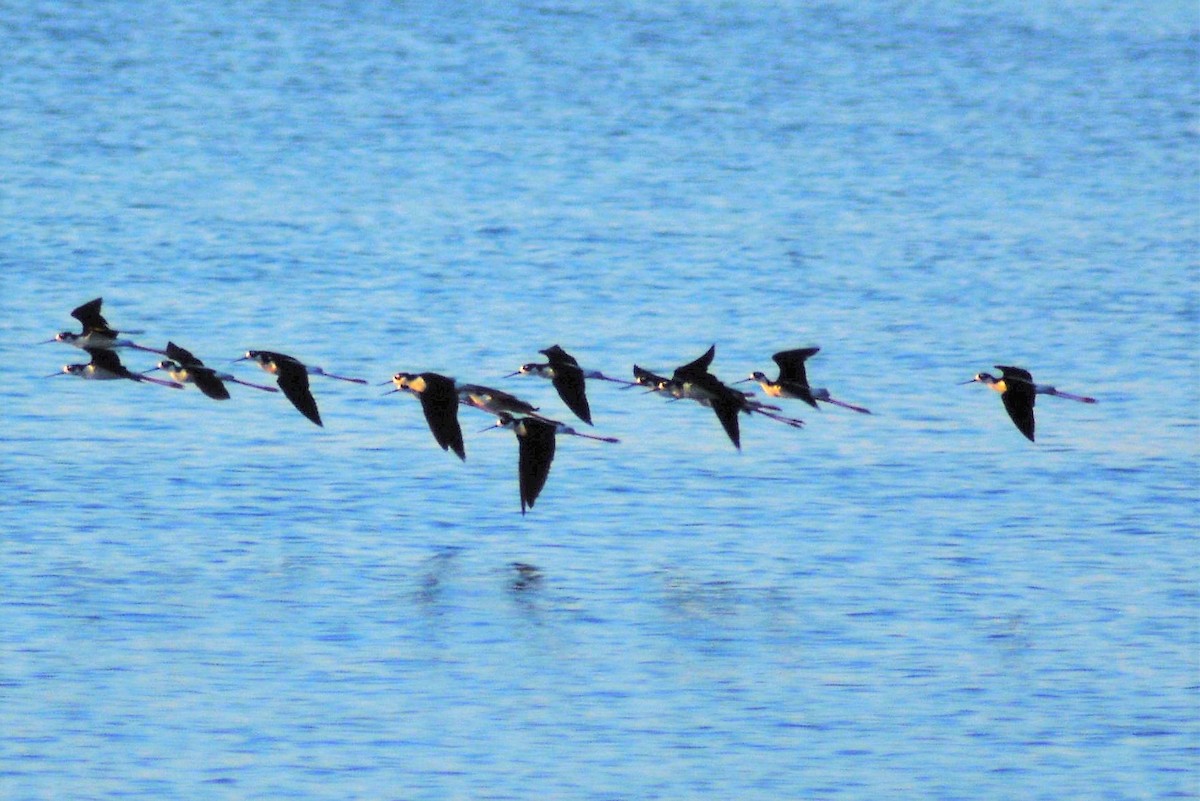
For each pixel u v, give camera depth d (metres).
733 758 25.47
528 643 28.94
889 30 101.56
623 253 57.06
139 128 74.31
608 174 69.06
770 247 58.28
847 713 26.89
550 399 42.72
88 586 30.84
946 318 50.41
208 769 24.94
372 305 50.16
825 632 29.64
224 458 37.69
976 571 32.19
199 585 31.02
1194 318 50.56
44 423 39.72
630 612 30.36
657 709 26.89
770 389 28.94
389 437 39.38
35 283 51.41
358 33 96.25
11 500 34.88
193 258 54.88
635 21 101.75
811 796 24.48
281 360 28.86
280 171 67.88
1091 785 25.00
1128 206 65.62
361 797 24.23
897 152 74.31
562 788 24.59
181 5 101.38
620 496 36.03
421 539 33.44
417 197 64.31
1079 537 34.09
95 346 29.59
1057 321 50.22
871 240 59.78
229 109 78.56
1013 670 28.34
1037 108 83.38
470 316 49.34
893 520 34.91
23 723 26.14
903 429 40.78
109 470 36.69
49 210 60.31
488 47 93.81
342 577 31.48
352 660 28.28
